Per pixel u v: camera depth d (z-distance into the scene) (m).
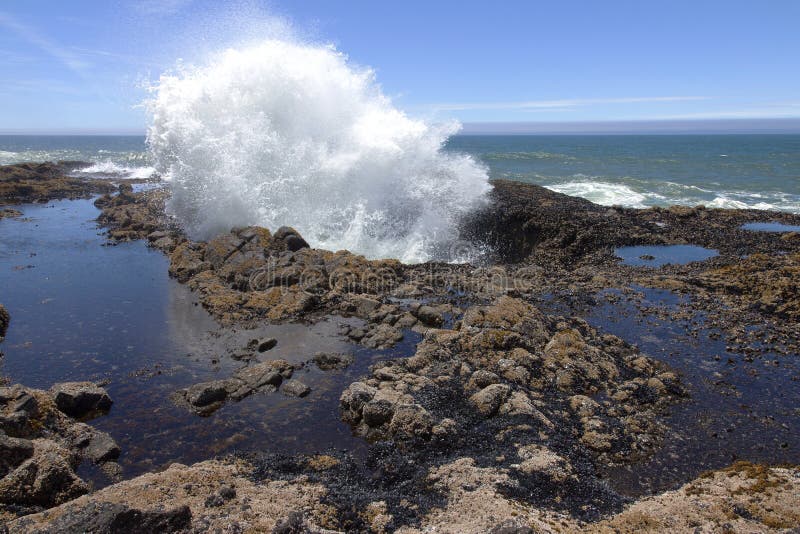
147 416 7.31
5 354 9.09
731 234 16.88
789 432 7.03
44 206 24.12
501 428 6.82
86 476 6.09
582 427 7.02
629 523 5.05
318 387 8.08
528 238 16.56
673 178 40.88
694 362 8.88
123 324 10.43
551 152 79.56
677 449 6.70
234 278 12.73
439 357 8.64
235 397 7.71
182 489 5.38
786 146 110.94
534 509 5.26
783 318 10.51
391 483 5.88
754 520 5.03
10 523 4.70
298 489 5.57
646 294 11.89
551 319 9.98
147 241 17.25
